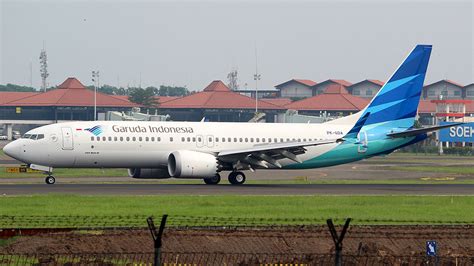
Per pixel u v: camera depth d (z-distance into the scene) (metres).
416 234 140.00
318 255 127.19
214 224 143.50
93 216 151.62
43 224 140.38
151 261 122.94
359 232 138.38
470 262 127.00
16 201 178.25
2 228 133.62
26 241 127.44
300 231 136.62
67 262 117.62
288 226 137.12
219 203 183.12
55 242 127.69
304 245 133.88
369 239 137.25
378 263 125.94
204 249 129.88
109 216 151.50
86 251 125.50
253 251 130.88
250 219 151.25
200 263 123.75
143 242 130.62
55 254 121.06
